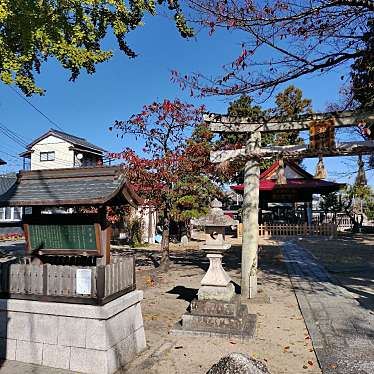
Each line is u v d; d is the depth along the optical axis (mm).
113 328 4844
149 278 11312
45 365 4887
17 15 7941
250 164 8945
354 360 4918
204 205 12633
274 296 8945
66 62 9195
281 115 8469
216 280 6539
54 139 28062
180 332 6129
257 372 3549
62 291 4965
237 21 6465
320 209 36594
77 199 5137
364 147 7453
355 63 7762
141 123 12273
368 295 8797
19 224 5785
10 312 5160
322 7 6320
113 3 8500
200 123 12289
